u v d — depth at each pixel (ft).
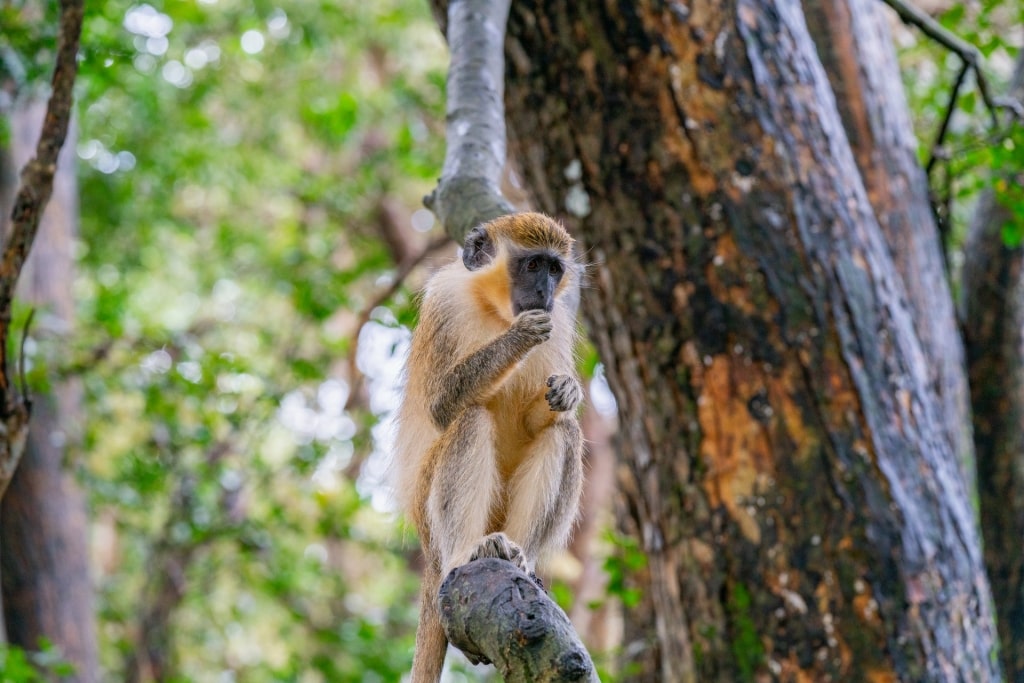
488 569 17.02
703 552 31.94
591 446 78.89
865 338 31.58
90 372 58.18
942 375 37.45
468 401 24.85
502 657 15.71
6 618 52.95
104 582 84.23
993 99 38.60
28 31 42.22
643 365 32.73
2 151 53.42
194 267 87.71
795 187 31.68
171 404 59.62
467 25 29.58
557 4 31.94
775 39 32.22
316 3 78.89
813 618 30.78
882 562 30.63
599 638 71.41
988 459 41.96
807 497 31.01
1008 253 41.68
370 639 64.75
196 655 86.02
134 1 52.49
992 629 32.53
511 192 60.44
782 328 31.37
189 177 83.20
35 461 53.67
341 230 88.07
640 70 31.73
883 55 39.86
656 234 32.07
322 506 67.56
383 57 91.04
